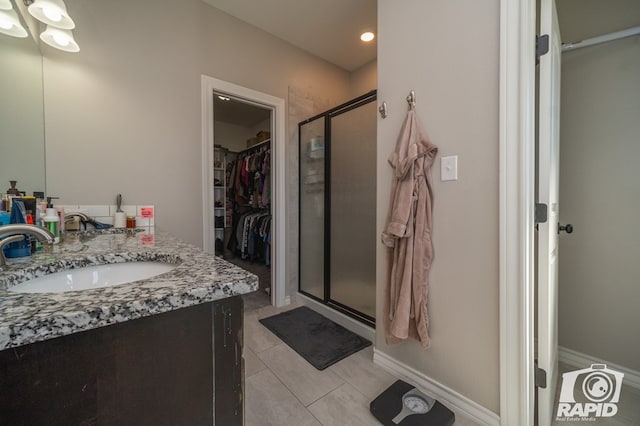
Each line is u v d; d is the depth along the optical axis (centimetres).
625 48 145
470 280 121
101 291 51
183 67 197
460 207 123
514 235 107
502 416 112
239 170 452
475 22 116
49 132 150
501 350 111
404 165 131
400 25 144
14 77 122
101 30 165
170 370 51
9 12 115
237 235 461
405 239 134
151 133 184
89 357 44
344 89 306
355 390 142
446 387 131
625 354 148
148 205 183
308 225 268
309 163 265
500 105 109
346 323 215
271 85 247
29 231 71
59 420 42
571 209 163
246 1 206
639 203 143
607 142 151
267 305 265
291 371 158
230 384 58
